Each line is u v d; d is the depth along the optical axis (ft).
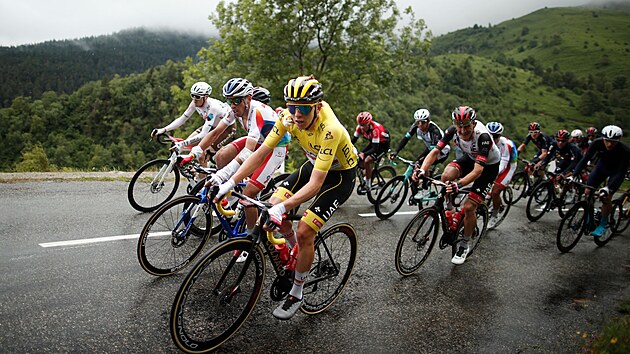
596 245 19.52
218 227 14.15
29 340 8.61
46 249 12.99
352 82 61.93
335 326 10.45
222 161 14.94
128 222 16.19
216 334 9.29
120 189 21.22
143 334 9.24
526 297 13.19
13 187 19.98
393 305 11.78
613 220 19.97
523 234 20.26
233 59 61.05
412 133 22.33
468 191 15.03
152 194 18.30
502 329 11.09
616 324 10.77
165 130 18.85
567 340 10.87
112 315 9.81
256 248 9.52
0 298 10.00
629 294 14.20
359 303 11.72
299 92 8.74
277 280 10.27
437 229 14.46
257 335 9.75
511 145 20.07
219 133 16.39
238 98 12.50
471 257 16.30
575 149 26.53
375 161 22.44
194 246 13.12
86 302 10.23
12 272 11.32
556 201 23.54
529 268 15.71
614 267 16.81
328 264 11.24
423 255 14.43
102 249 13.39
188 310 9.14
